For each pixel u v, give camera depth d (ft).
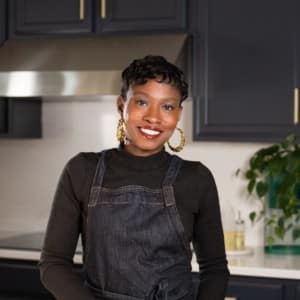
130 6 9.65
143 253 4.99
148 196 5.02
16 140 11.42
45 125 11.28
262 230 10.27
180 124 10.57
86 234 5.02
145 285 4.95
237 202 10.38
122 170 5.08
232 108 9.33
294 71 9.16
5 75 9.48
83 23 9.80
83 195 5.00
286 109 9.18
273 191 9.28
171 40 9.39
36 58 9.64
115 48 9.53
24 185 11.41
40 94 9.43
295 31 9.16
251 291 8.36
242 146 10.35
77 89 9.27
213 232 5.13
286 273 8.25
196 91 9.44
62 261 4.84
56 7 9.91
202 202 5.10
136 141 4.90
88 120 11.10
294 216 9.16
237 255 9.37
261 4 9.24
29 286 9.48
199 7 9.43
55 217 4.94
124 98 5.01
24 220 11.41
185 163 5.20
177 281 5.08
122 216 4.97
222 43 9.36
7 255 9.51
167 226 5.01
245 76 9.29
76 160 5.09
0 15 10.16
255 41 9.26
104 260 5.00
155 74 4.77
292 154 8.84
